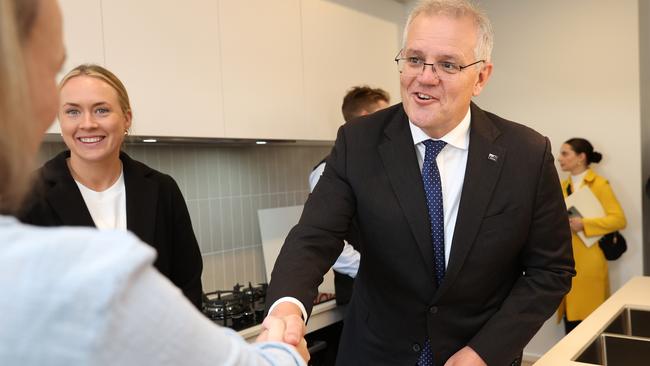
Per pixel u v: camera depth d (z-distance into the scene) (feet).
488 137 4.32
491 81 13.69
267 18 8.24
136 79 6.53
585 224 11.70
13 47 1.37
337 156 4.51
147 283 1.40
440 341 4.31
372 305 4.58
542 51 13.01
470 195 4.17
